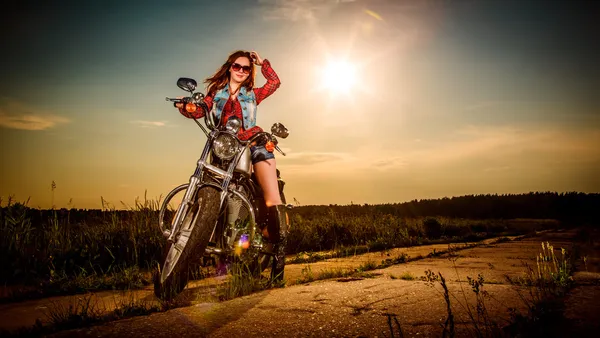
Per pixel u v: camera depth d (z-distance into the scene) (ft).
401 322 8.12
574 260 15.83
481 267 15.43
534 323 7.45
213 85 13.33
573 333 7.20
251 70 13.52
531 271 13.70
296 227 26.61
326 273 13.70
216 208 11.03
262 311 9.09
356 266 16.94
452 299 9.65
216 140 11.48
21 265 14.17
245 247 11.76
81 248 15.97
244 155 12.06
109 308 10.18
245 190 12.42
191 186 11.13
